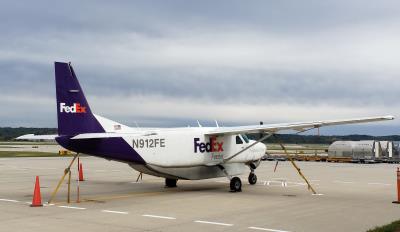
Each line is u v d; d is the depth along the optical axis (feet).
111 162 148.66
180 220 40.01
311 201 52.85
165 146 61.36
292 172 101.55
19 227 36.78
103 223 38.55
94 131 56.34
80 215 42.73
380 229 34.09
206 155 65.05
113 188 68.54
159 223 38.55
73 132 54.19
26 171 102.22
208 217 41.57
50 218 41.01
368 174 95.61
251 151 71.26
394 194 59.67
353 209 46.47
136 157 58.54
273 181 79.51
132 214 43.37
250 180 74.28
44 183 75.77
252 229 35.96
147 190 65.87
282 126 59.82
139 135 59.00
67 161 148.15
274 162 150.61
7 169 108.27
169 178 64.64
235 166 69.36
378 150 150.20
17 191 63.46
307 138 415.64
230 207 48.08
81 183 76.69
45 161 145.69
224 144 67.31
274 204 50.39
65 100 53.88
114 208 47.34
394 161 152.25
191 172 65.36
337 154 155.22
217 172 68.23
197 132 64.69
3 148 287.07
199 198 56.08
